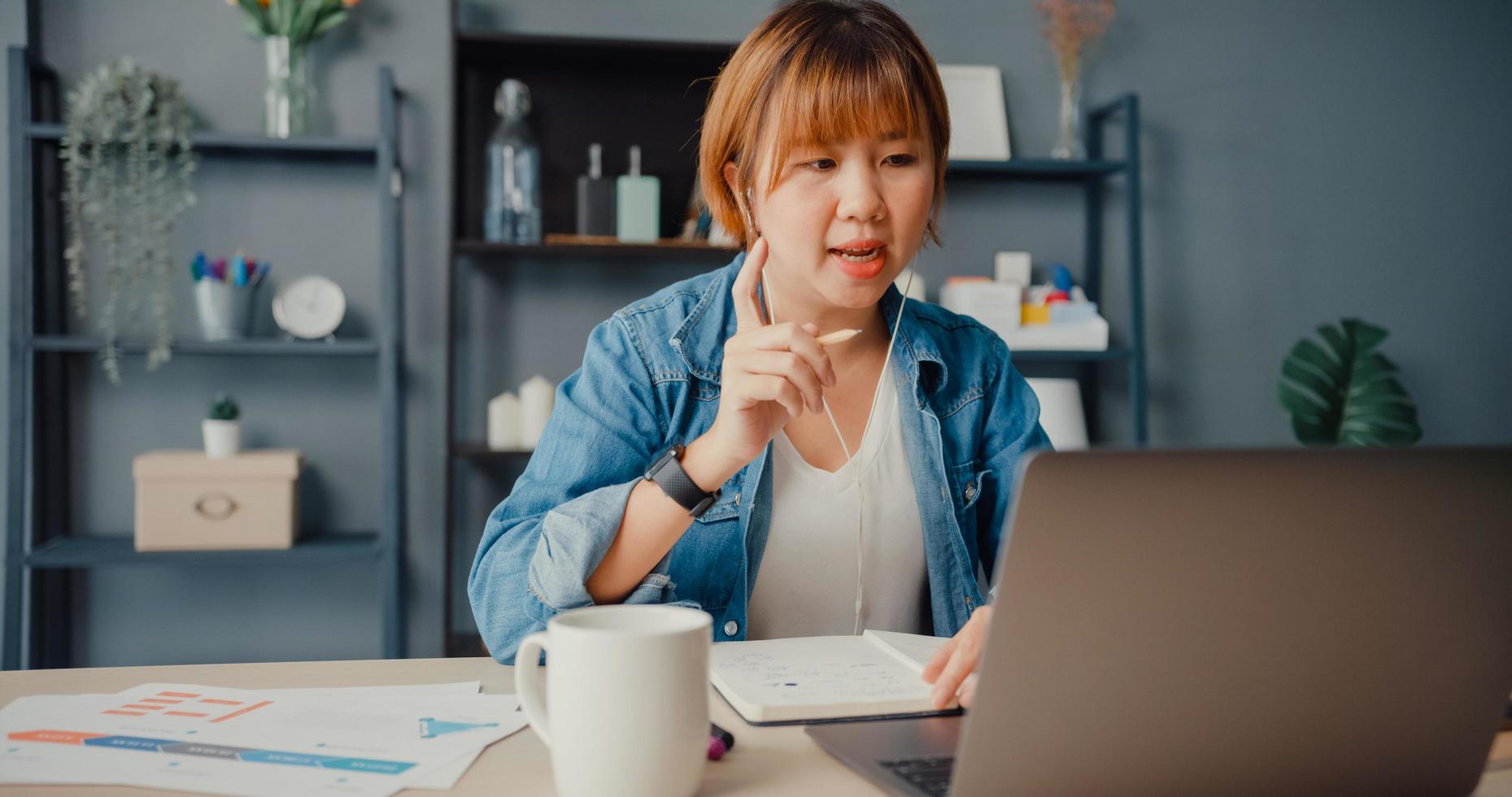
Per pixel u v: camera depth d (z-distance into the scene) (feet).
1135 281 9.43
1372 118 10.62
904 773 2.05
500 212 8.84
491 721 2.50
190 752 2.26
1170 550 1.77
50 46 8.81
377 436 9.36
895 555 3.96
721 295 3.93
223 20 9.04
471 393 9.41
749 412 2.77
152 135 8.27
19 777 2.09
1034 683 1.77
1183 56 10.32
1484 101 10.78
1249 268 10.44
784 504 3.82
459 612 9.37
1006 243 10.03
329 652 9.34
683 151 9.52
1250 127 10.44
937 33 9.89
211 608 9.20
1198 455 1.76
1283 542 1.82
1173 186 10.34
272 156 9.07
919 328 4.09
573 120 9.41
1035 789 1.82
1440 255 10.73
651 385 3.74
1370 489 1.84
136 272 8.38
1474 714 2.00
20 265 8.21
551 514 2.93
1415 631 1.93
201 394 9.13
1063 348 9.30
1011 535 1.71
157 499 8.17
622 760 1.90
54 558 7.98
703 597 3.72
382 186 8.62
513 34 8.55
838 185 3.34
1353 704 1.93
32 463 8.63
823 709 2.47
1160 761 1.87
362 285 9.31
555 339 9.51
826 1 3.47
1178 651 1.82
